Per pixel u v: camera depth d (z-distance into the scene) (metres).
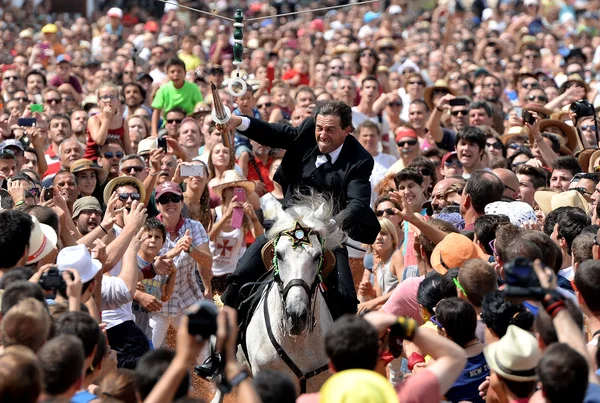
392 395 5.93
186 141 18.34
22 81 24.36
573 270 10.09
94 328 7.09
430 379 6.65
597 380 6.73
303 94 21.19
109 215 11.96
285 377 6.37
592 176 13.48
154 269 11.62
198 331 5.99
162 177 15.76
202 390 12.40
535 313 7.64
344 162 10.23
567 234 10.45
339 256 9.98
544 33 37.19
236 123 10.25
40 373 5.99
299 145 10.40
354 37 35.09
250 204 14.70
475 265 8.62
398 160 18.31
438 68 27.30
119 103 18.50
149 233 12.21
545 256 8.94
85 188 15.14
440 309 8.12
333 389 5.93
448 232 11.27
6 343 6.78
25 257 8.74
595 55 32.19
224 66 27.53
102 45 34.81
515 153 16.69
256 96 23.66
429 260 11.38
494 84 22.97
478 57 31.73
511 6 42.50
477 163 15.95
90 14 42.59
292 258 9.19
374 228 10.12
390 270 13.33
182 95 21.88
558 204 12.33
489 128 17.73
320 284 9.52
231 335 5.97
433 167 16.14
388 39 31.77
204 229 13.91
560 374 6.16
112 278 10.52
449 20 36.50
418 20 41.19
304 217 9.44
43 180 15.55
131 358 10.78
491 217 10.52
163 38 35.09
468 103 19.50
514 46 35.38
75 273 7.71
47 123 20.39
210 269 13.73
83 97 25.70
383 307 10.46
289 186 10.52
